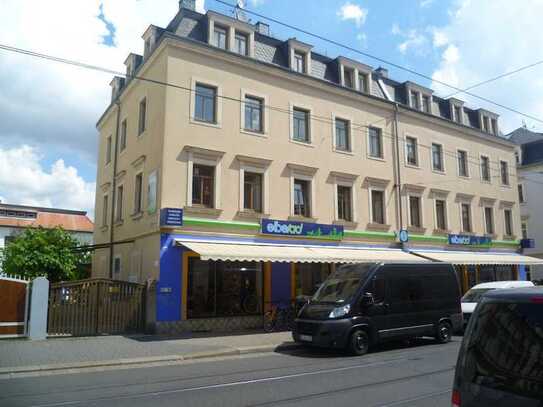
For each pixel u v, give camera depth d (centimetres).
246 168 1894
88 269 2702
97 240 2592
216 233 1773
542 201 3925
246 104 1950
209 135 1812
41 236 2125
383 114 2442
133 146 2084
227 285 1811
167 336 1541
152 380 920
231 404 727
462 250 2733
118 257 2161
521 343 346
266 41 2127
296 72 2078
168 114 1731
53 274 2088
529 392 326
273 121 2003
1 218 4075
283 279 1958
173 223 1655
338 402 735
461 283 2764
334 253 1967
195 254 1719
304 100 2122
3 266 2073
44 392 816
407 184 2475
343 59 2330
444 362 1117
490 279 2928
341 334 1216
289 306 1822
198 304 1719
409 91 2655
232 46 1936
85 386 865
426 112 2688
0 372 977
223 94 1873
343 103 2270
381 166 2380
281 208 1973
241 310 1827
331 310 1251
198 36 1891
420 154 2595
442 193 2673
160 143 1738
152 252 1717
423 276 1470
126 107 2266
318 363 1116
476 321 385
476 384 361
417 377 934
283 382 890
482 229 2889
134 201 1997
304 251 1894
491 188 3016
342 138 2270
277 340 1470
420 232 2502
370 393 796
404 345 1441
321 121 2170
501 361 353
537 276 3906
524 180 4078
